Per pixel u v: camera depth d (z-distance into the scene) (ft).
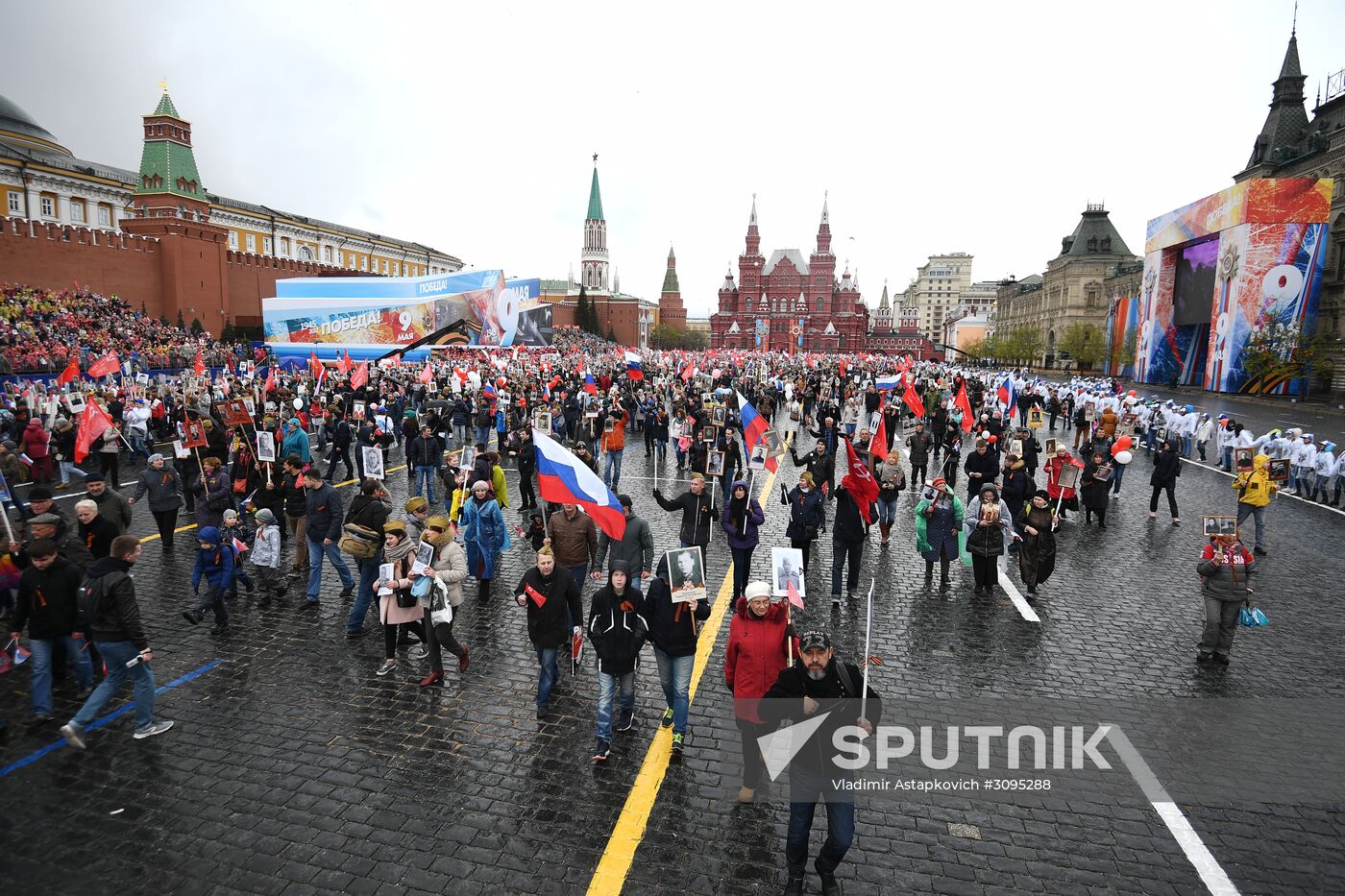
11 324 129.39
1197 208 199.41
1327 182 172.45
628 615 22.04
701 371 174.29
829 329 483.51
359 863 17.78
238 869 17.53
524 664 28.73
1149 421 91.09
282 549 42.78
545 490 28.50
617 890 17.11
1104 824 19.65
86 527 29.27
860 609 35.14
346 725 24.00
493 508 34.60
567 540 31.04
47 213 216.54
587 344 342.23
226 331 198.29
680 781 21.36
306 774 21.29
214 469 33.24
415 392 88.07
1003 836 19.13
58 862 17.65
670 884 17.33
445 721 24.34
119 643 22.35
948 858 18.31
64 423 56.85
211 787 20.61
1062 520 51.65
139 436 69.87
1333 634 32.63
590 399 73.72
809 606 35.55
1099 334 295.28
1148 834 19.27
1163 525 52.39
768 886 17.37
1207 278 199.62
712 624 32.71
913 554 44.70
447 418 73.97
